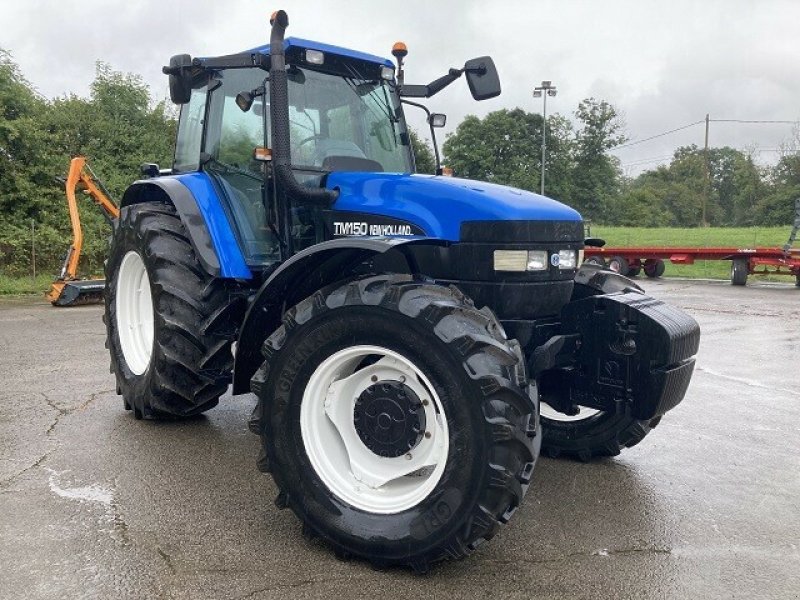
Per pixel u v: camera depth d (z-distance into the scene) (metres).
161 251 4.46
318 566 2.86
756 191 72.44
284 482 3.06
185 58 4.13
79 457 4.07
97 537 3.06
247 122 4.33
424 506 2.79
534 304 3.42
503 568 2.88
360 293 2.91
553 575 2.83
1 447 4.23
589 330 3.57
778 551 3.08
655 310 3.52
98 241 16.14
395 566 2.86
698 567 2.92
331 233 3.84
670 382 3.40
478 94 4.48
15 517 3.24
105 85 20.56
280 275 3.18
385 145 4.56
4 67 16.27
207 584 2.69
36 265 15.41
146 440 4.42
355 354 2.96
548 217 3.43
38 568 2.78
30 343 7.78
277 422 3.07
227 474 3.85
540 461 4.30
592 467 4.19
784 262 16.06
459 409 2.70
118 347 5.13
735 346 8.48
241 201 4.39
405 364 2.86
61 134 18.45
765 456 4.40
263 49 4.27
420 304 2.79
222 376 4.44
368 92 4.50
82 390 5.65
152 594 2.60
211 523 3.23
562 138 57.28
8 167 15.68
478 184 3.67
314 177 4.05
